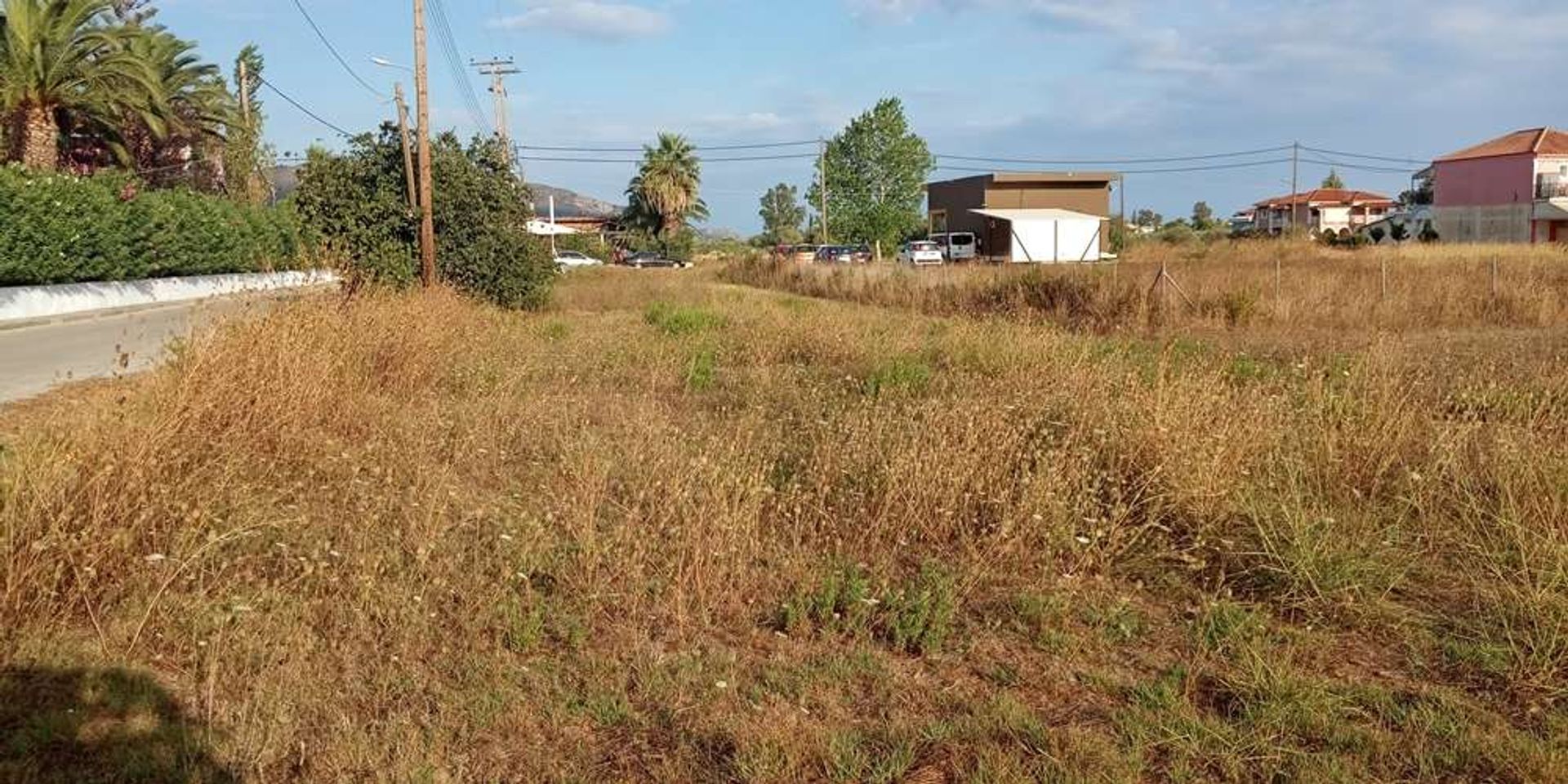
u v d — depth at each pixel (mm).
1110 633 4535
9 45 24594
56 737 3438
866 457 6477
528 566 5066
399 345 10117
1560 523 5223
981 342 12688
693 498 5688
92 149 31594
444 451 7297
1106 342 13930
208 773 3293
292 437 6523
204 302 10438
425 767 3338
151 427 5270
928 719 3760
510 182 23672
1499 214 51156
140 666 3969
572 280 36594
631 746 3588
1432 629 4531
